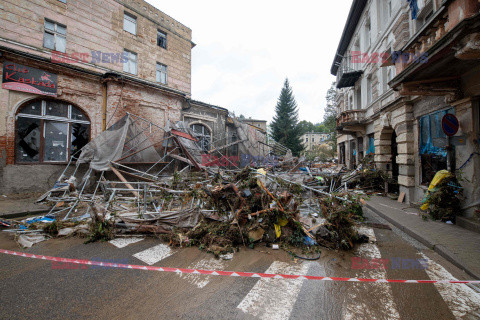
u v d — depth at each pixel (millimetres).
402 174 8984
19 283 3111
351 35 16172
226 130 17672
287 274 3533
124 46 12570
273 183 5910
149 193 7035
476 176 5648
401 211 7348
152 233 5055
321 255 4258
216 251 4223
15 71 8266
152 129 12078
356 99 15922
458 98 5988
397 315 2600
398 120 9070
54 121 9383
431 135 7414
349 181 10969
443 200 6129
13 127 8266
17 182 8289
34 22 9406
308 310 2672
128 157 10234
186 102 14227
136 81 11094
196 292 2998
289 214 4738
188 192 5453
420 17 7977
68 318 2447
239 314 2574
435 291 3086
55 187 7875
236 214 4734
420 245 4820
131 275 3404
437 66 5316
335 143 30078
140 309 2621
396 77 6133
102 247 4469
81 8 10875
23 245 4418
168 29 14945
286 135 36938
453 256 4020
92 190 9570
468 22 3760
